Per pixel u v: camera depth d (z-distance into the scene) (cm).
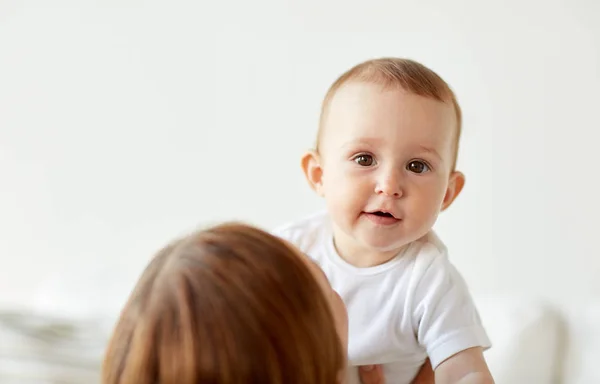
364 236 80
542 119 144
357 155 80
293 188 161
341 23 155
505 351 124
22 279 180
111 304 147
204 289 48
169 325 47
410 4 150
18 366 114
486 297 142
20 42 176
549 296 146
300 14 158
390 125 78
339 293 86
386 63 84
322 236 92
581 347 126
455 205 151
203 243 52
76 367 113
